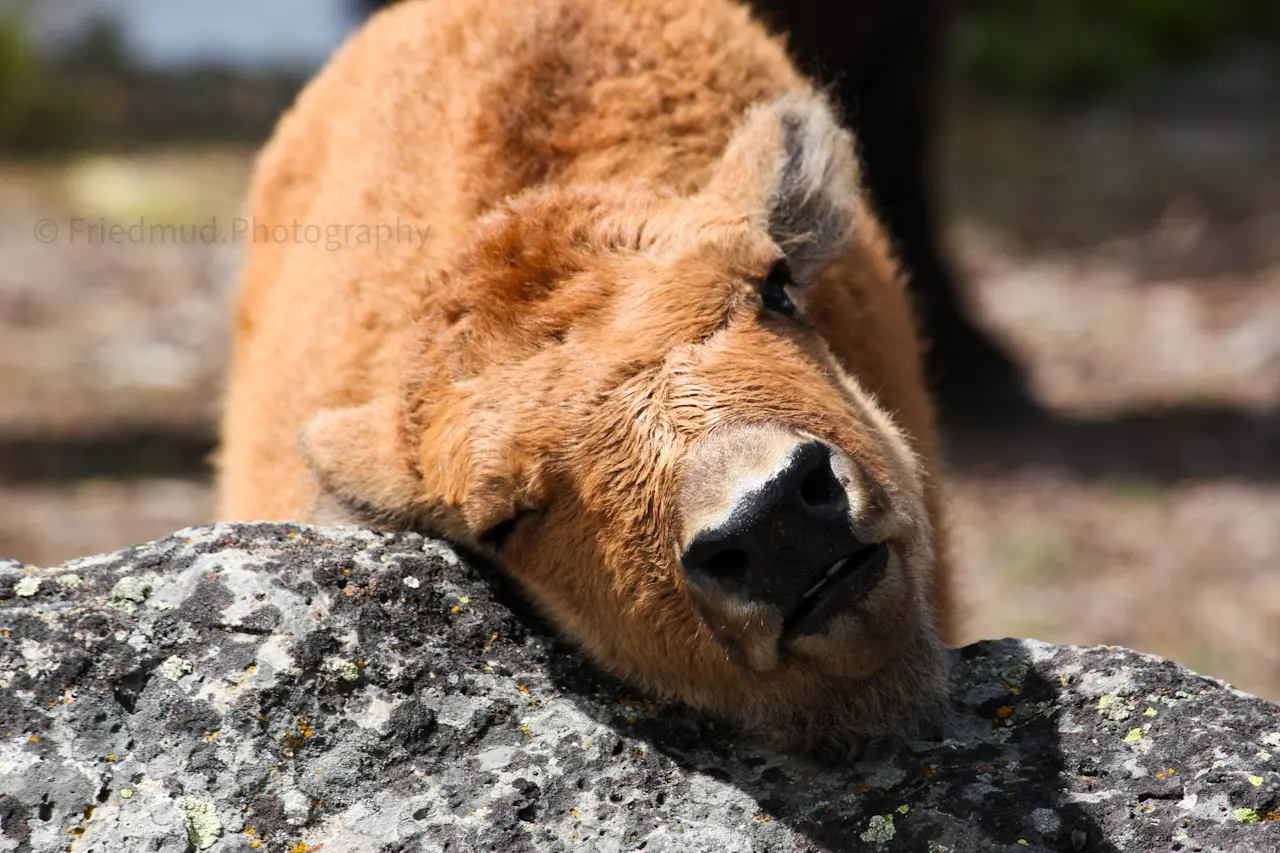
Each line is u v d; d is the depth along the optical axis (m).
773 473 6.45
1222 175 47.38
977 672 7.53
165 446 26.98
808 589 6.62
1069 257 41.38
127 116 55.62
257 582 7.25
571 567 7.46
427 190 9.52
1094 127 55.19
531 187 9.25
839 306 9.36
